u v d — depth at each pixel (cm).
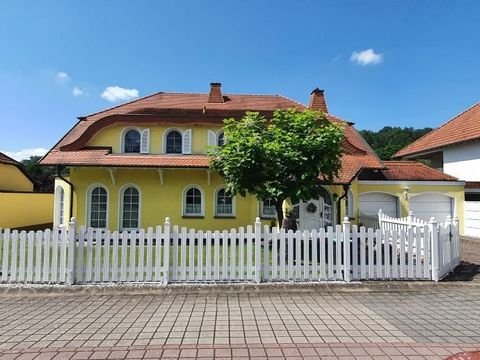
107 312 626
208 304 670
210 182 1734
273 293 742
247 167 991
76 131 1898
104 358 444
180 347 475
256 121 1126
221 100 2219
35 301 690
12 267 771
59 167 1633
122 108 2066
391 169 2020
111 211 1692
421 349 470
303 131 1048
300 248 798
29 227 2558
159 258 783
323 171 1037
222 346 478
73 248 770
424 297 720
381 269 813
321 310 636
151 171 1722
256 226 792
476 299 708
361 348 473
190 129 1816
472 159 2086
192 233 789
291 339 504
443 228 882
